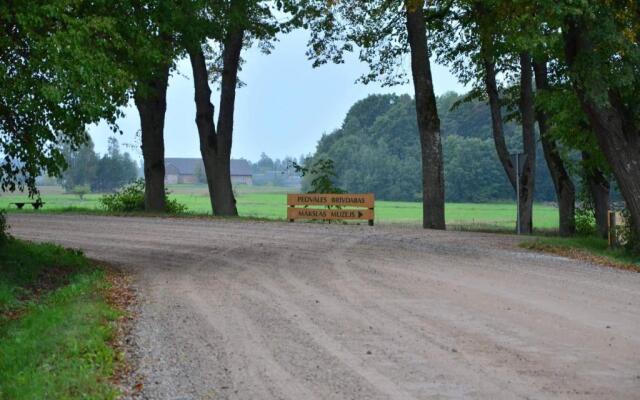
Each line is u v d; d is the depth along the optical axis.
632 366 7.96
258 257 17.12
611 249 19.34
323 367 7.91
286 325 9.99
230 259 16.91
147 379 7.46
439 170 28.91
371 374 7.64
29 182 14.99
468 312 10.83
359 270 14.92
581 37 17.88
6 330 9.89
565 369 7.83
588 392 7.02
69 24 13.38
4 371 7.73
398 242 19.98
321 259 16.61
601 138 19.08
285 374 7.65
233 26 25.75
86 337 8.71
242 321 10.26
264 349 8.70
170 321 10.25
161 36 19.02
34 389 6.80
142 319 10.38
